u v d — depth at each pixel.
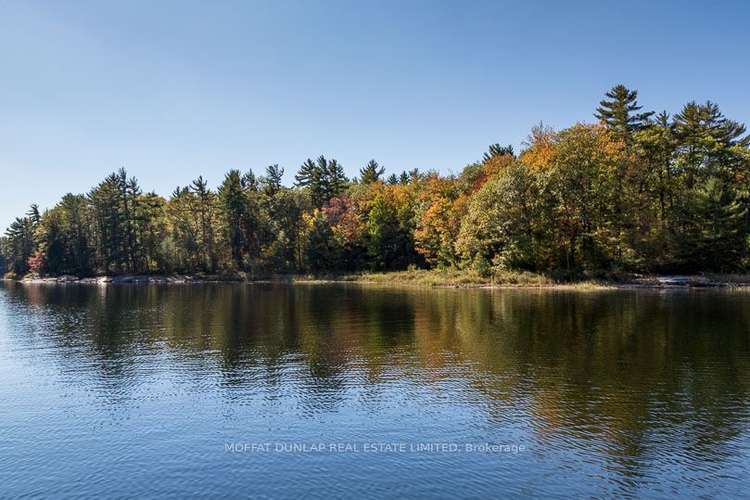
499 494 9.98
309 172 114.81
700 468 10.95
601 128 62.78
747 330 26.05
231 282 88.94
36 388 17.84
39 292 70.19
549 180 57.88
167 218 108.69
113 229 105.00
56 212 120.50
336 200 97.00
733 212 57.31
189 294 60.59
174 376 19.11
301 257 97.19
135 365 21.03
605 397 15.56
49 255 112.88
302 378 18.42
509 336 25.69
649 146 63.50
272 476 10.91
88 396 16.80
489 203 62.81
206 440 12.90
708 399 15.28
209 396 16.52
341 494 10.10
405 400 15.64
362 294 54.38
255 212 102.56
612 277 55.97
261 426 13.77
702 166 63.00
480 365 19.77
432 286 63.81
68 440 13.09
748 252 56.53
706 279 52.72
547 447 12.05
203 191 104.25
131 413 15.06
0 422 14.45
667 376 17.73
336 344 24.67
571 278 57.03
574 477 10.61
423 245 80.38
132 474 11.16
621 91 69.88
